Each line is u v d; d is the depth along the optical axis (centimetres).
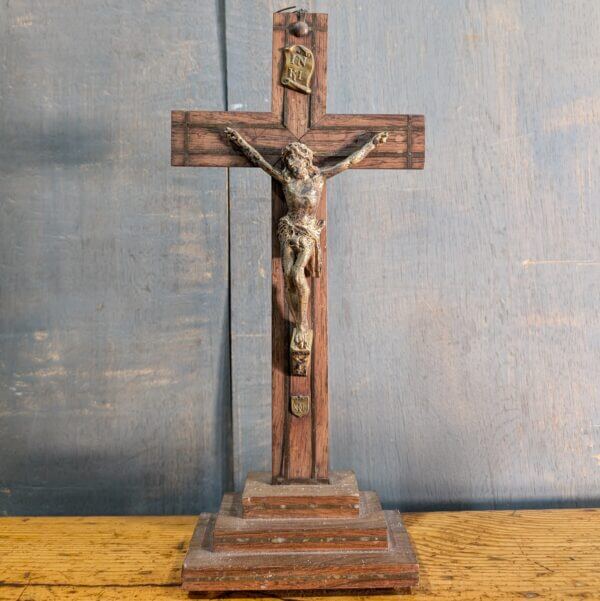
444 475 62
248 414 62
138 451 62
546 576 49
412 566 46
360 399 62
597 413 62
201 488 62
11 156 62
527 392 62
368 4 63
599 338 63
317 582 46
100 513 62
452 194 63
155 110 62
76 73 62
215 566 46
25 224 62
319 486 51
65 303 62
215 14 63
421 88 63
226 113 51
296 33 52
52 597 47
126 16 62
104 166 62
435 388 62
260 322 62
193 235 62
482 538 54
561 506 62
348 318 62
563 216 63
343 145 52
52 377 61
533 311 63
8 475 61
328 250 62
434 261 63
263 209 62
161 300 62
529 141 63
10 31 62
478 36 63
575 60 63
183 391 62
